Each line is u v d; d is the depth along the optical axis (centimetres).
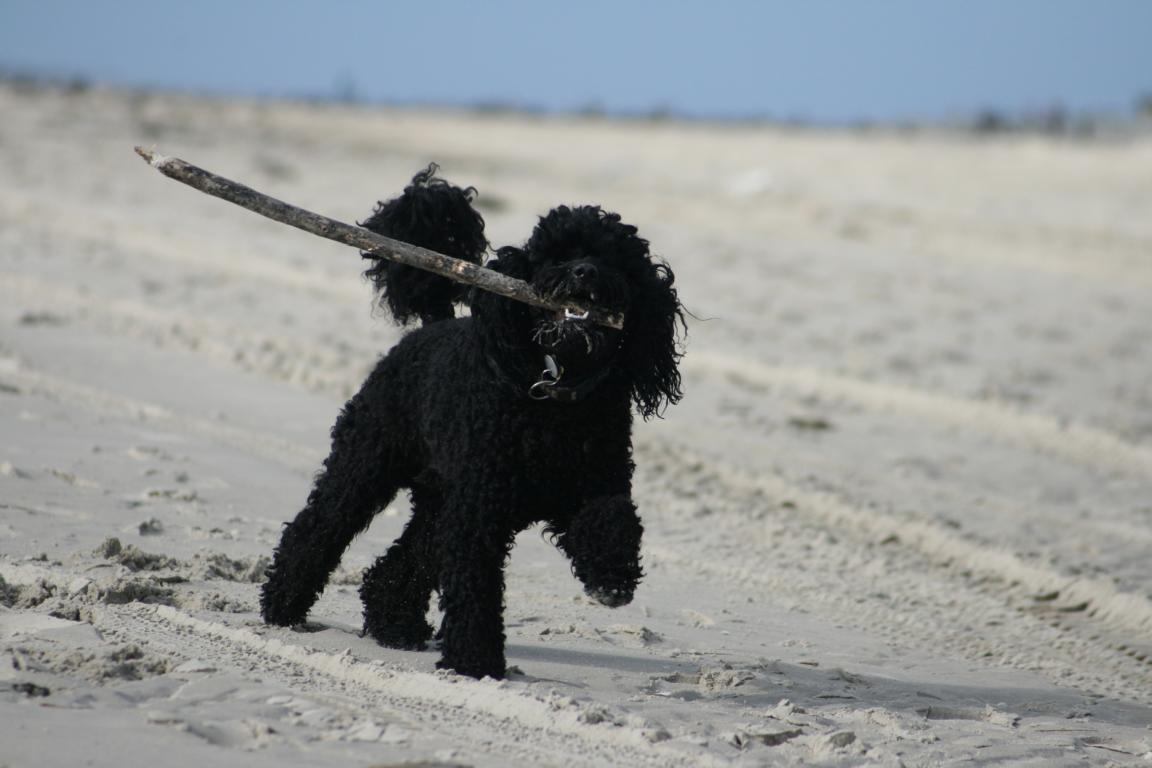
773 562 1248
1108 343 2644
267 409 1619
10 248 2556
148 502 1154
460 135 6756
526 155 5725
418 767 583
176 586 920
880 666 941
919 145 6581
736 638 974
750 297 2873
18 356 1731
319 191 3928
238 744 607
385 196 3938
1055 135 7800
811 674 872
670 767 627
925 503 1543
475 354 763
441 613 980
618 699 751
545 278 739
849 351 2408
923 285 3139
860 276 3203
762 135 7412
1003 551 1335
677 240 3581
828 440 1834
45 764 559
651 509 1407
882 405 2067
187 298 2284
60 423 1405
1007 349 2544
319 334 2103
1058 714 853
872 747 691
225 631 812
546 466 760
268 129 5962
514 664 825
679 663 866
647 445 1686
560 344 739
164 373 1744
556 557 1152
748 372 2197
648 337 784
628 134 7319
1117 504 1636
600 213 794
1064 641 1086
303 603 864
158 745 590
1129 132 7756
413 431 838
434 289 925
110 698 654
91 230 2864
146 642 769
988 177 5153
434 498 866
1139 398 2217
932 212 4266
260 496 1220
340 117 7588
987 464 1791
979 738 742
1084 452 1889
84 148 4375
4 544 971
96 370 1716
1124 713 876
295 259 2747
